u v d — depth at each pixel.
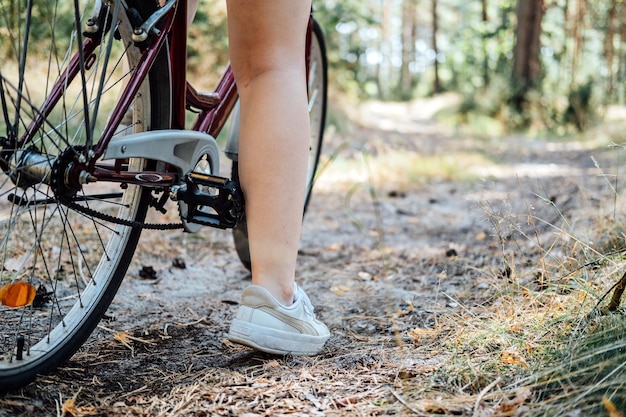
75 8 1.24
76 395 1.38
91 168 1.32
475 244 3.03
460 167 6.49
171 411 1.35
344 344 1.77
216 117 1.91
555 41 21.77
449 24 37.59
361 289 2.38
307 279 2.56
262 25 1.52
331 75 12.67
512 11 21.33
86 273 2.21
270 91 1.53
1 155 1.28
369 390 1.42
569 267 1.98
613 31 16.70
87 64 1.49
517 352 1.50
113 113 1.37
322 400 1.39
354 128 10.75
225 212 1.56
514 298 1.89
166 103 1.54
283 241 1.57
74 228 2.58
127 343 1.73
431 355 1.61
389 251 3.02
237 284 2.44
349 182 5.52
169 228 1.61
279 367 1.57
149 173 1.48
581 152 8.01
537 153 8.14
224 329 1.90
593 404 1.21
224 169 4.01
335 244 3.24
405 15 34.81
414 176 5.84
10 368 1.35
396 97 30.08
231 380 1.49
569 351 1.40
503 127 13.04
